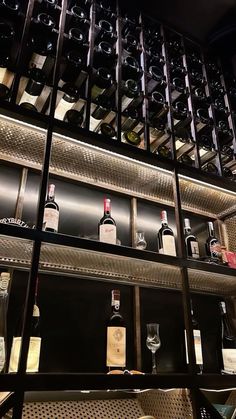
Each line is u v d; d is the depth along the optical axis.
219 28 2.46
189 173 1.71
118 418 1.36
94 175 1.73
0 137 1.44
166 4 2.32
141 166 1.64
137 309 1.63
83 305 1.51
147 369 1.53
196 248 1.91
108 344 1.34
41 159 1.59
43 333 1.37
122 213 1.85
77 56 1.69
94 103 1.65
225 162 2.09
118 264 1.47
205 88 2.24
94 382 1.08
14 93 1.34
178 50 2.32
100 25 1.90
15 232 1.13
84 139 1.45
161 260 1.42
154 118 1.87
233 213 2.10
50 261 1.44
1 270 1.38
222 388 1.49
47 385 1.00
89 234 1.67
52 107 1.41
